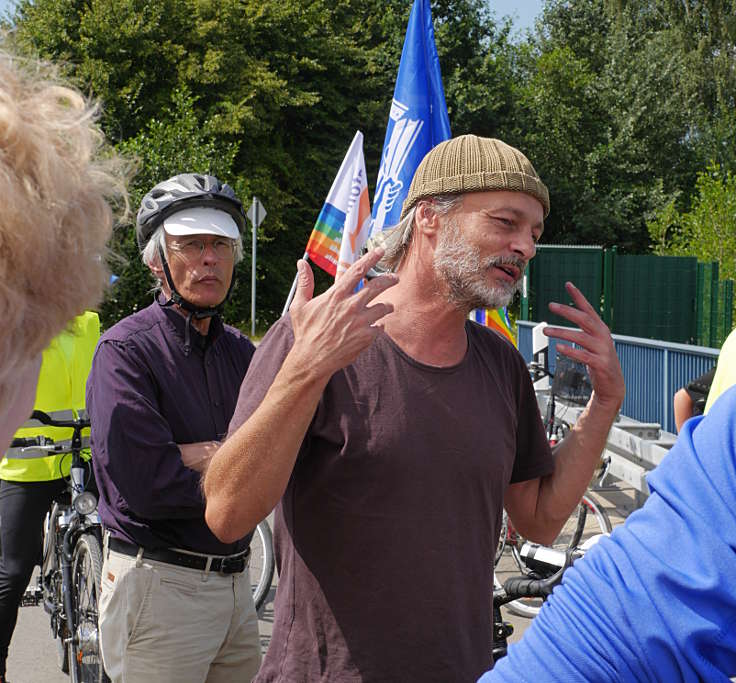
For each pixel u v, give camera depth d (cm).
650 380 759
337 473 173
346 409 174
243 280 2711
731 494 97
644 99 3422
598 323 204
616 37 3591
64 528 402
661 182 3375
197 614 265
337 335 154
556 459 210
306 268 185
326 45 2984
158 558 262
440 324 185
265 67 2825
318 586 173
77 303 81
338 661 171
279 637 179
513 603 473
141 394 261
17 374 81
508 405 194
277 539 186
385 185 463
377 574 170
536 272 1220
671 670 96
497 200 178
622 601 98
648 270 1290
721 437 102
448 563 173
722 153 3350
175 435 269
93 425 261
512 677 104
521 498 213
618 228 3394
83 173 81
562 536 545
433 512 173
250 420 158
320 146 3038
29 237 73
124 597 262
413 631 169
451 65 3300
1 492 378
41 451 366
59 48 2603
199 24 2783
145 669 262
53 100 82
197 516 257
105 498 269
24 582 375
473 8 3294
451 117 3212
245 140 2836
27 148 74
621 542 103
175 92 2523
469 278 178
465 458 177
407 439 173
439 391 180
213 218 276
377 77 3095
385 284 157
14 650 450
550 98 3444
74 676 379
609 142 3416
